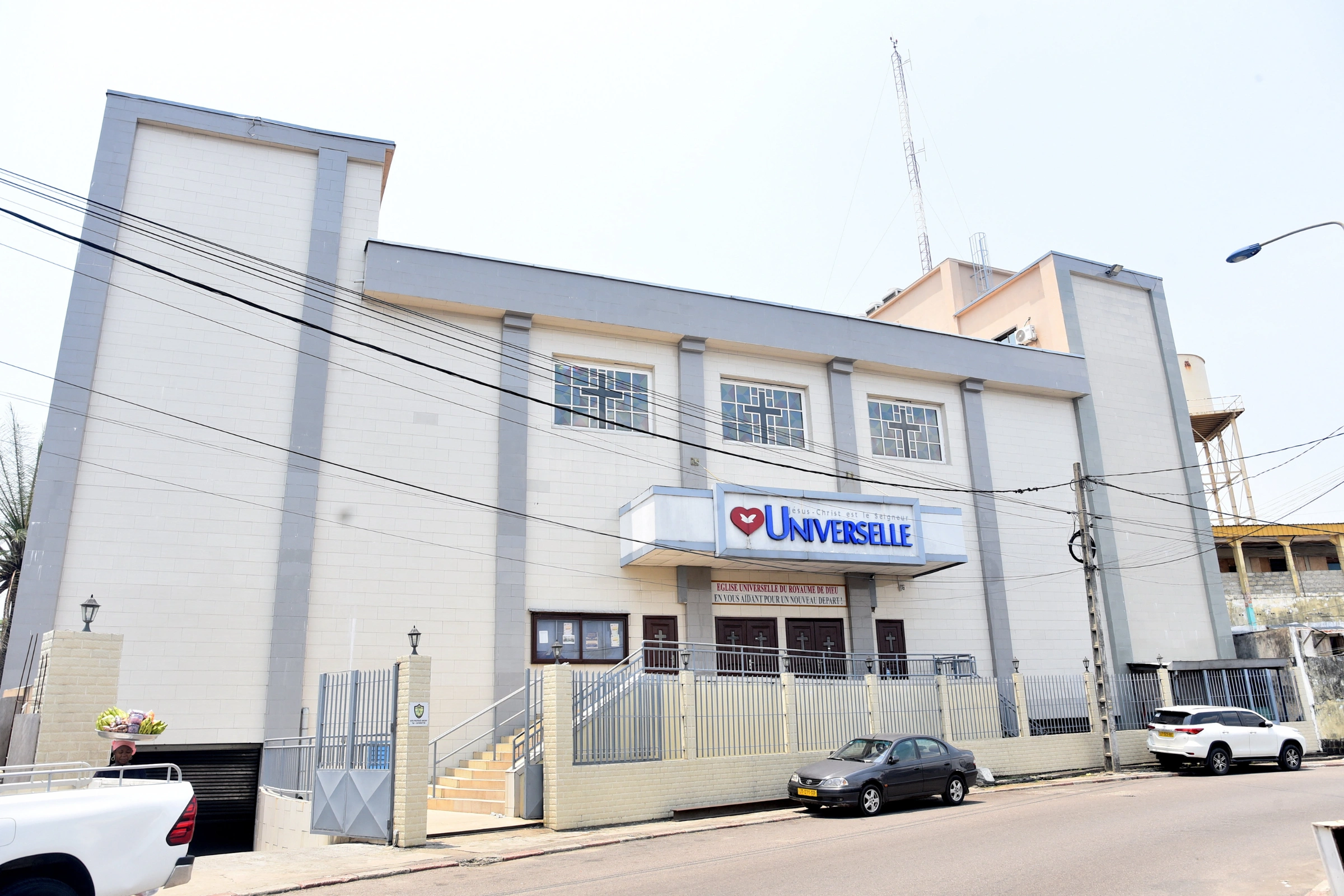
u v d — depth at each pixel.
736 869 11.20
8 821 6.71
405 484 21.19
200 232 21.08
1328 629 29.27
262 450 20.22
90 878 7.03
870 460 26.56
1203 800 16.64
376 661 20.05
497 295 22.70
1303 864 10.66
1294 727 26.83
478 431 22.14
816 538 22.69
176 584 18.95
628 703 16.84
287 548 19.75
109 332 19.77
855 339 26.80
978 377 28.36
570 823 15.26
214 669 18.80
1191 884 9.75
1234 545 43.94
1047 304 31.58
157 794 7.70
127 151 20.84
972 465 27.80
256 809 18.66
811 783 16.44
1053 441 29.53
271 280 21.25
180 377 20.03
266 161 22.09
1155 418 31.47
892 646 25.28
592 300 23.66
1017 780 21.81
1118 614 28.33
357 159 22.84
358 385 21.36
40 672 14.54
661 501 21.41
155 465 19.39
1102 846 12.02
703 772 17.28
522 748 17.48
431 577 20.88
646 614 22.83
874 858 11.59
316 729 15.48
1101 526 29.03
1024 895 9.39
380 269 21.75
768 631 24.12
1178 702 27.36
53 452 18.58
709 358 25.25
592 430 23.36
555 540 22.30
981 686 22.73
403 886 10.89
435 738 19.56
